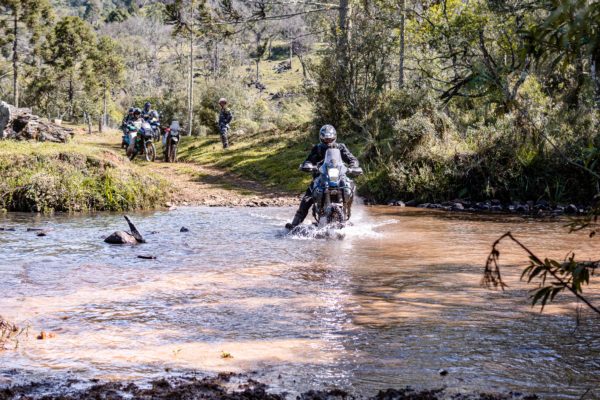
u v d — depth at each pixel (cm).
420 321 371
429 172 1364
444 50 1373
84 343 328
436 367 284
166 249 683
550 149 1291
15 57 6184
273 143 2277
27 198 1098
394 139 1562
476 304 416
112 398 242
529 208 1197
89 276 520
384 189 1421
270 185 1628
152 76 12031
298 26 9900
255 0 1909
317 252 666
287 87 8700
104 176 1178
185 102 4462
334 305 417
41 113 7712
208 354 308
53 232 809
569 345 317
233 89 3784
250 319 379
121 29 16112
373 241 758
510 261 598
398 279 511
